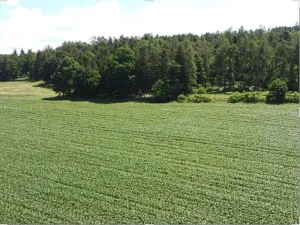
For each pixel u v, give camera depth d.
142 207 26.73
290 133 44.66
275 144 40.50
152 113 59.94
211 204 26.97
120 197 28.50
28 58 146.62
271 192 28.66
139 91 84.38
